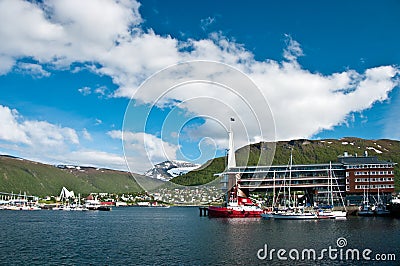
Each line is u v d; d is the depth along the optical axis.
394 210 140.25
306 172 161.50
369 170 154.62
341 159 166.38
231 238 75.19
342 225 102.69
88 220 154.25
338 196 158.38
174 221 137.25
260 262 50.38
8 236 88.88
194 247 63.53
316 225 103.56
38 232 99.38
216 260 51.84
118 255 57.38
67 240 79.38
